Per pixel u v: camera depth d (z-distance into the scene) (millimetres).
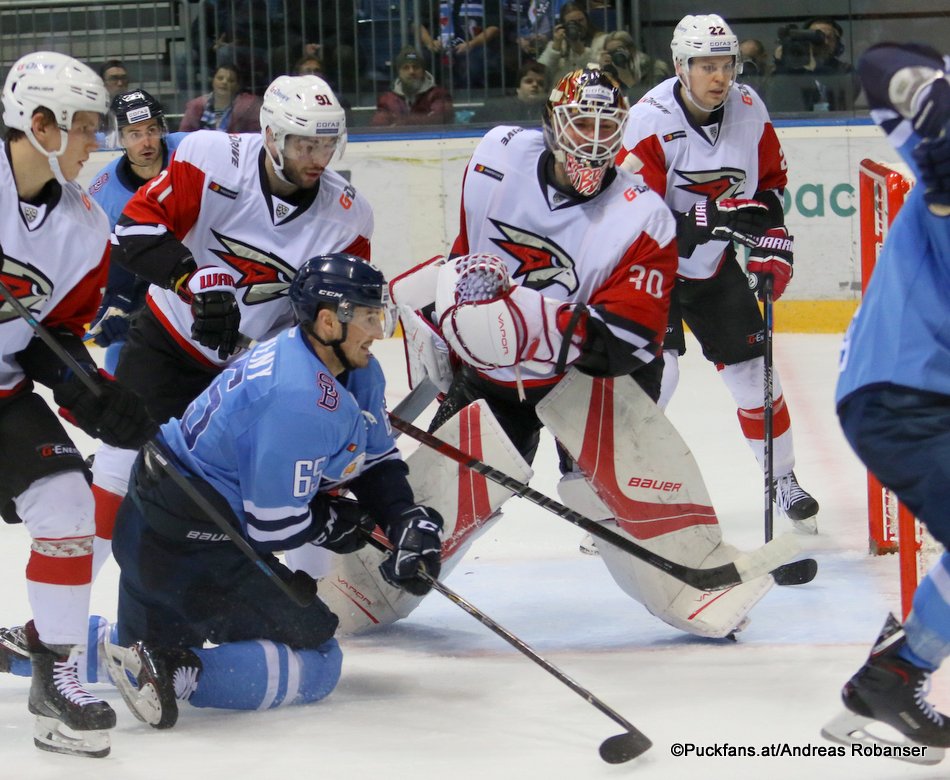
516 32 22359
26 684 8742
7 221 7371
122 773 7043
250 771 7008
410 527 7875
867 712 6582
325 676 8078
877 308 6492
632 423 9094
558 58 22391
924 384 6328
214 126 22609
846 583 10508
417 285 9656
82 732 7293
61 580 7438
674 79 12047
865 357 6492
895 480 6406
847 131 21297
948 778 6734
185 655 7617
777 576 10297
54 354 7676
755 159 12016
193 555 7750
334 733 7566
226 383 7547
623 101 8492
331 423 7344
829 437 15594
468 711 7922
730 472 14375
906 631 6559
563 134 8469
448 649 9258
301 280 7422
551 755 7168
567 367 9047
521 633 9609
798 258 21703
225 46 22688
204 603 7945
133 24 22953
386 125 22562
